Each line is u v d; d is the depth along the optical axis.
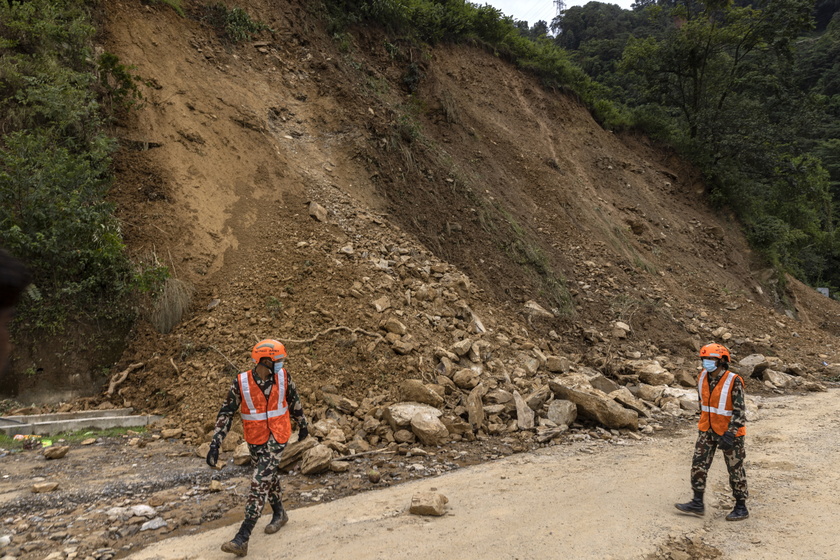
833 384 12.41
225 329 7.98
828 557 3.91
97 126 9.41
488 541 4.07
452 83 19.41
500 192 16.09
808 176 28.78
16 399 6.89
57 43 9.66
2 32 9.20
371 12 17.36
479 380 8.31
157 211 9.30
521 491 5.22
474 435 7.04
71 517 4.27
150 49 11.60
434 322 9.37
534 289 12.94
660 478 5.75
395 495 5.06
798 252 29.58
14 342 7.06
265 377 4.24
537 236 15.30
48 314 7.35
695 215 22.12
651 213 20.59
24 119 8.67
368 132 13.28
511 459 6.37
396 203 12.47
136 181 9.52
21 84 8.80
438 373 8.15
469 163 16.31
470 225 13.41
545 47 24.22
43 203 7.48
